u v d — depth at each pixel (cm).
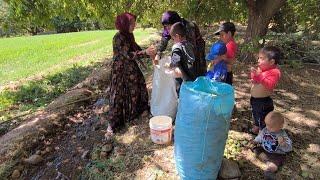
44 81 878
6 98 774
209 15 882
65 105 688
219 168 416
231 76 504
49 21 689
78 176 486
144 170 457
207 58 491
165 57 538
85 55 1196
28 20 655
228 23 500
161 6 889
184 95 388
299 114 572
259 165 451
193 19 866
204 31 1151
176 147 412
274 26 956
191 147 390
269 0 727
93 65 1033
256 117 489
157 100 551
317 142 497
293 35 864
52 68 1022
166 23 516
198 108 372
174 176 440
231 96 379
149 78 773
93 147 538
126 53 537
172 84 531
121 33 537
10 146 549
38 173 509
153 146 502
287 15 930
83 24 2909
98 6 753
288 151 457
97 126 605
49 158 541
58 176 495
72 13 738
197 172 401
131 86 560
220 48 470
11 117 691
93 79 833
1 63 1123
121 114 558
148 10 896
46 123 620
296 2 865
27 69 1026
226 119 381
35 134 586
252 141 493
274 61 452
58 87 837
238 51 818
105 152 510
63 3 701
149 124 532
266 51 451
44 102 759
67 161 523
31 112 699
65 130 622
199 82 413
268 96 478
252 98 488
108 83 834
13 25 674
